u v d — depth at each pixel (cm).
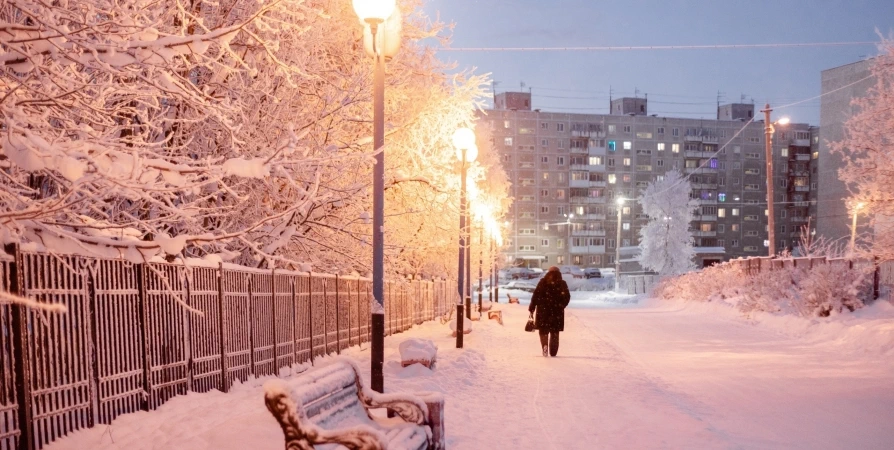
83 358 654
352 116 1301
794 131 13112
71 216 632
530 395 1073
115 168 543
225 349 922
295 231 1338
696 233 12619
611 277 9669
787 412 932
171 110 1077
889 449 721
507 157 12144
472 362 1395
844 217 8131
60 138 564
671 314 3650
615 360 1549
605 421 864
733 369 1404
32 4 573
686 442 743
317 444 471
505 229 4731
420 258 2419
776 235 13062
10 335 567
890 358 1521
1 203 598
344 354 1440
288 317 1166
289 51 1123
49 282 614
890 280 2311
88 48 544
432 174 1511
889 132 2117
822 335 2030
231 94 1106
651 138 12725
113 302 705
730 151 12975
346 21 1484
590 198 12481
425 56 1708
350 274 1612
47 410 603
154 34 594
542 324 1612
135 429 672
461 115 1593
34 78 602
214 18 1082
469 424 845
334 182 1257
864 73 7381
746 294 2959
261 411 718
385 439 468
